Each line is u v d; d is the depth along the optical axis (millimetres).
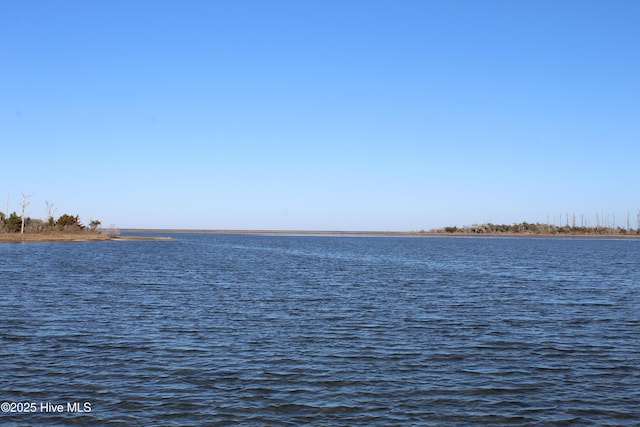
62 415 15289
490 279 54438
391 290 43938
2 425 14570
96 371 19234
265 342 23906
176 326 27328
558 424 15008
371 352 22312
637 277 58469
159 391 17219
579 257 98750
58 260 74938
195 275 55812
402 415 15461
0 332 25281
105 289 42188
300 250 126812
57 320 28469
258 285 46781
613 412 15852
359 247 150250
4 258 77438
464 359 21359
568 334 26312
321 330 26734
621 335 26188
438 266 73250
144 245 141750
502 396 17078
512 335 25969
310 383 18125
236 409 15781
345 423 14875
